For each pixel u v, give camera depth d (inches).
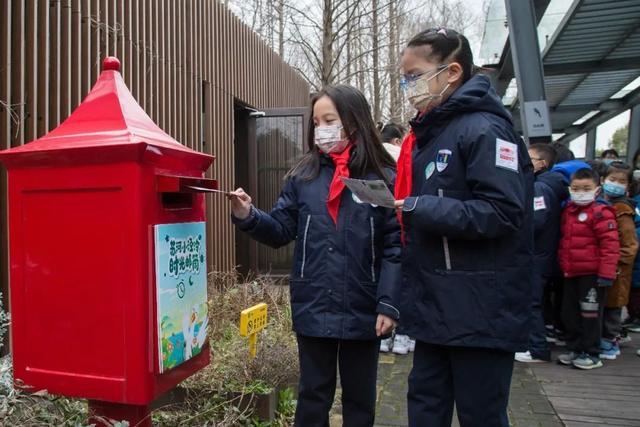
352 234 82.7
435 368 74.2
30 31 126.8
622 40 276.5
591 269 157.9
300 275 84.9
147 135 66.0
